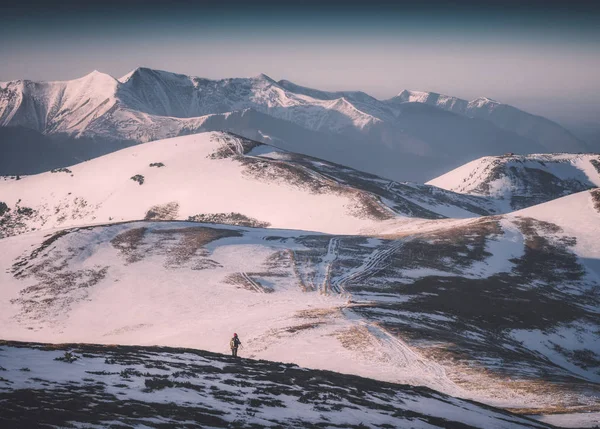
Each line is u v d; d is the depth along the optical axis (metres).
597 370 63.16
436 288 80.81
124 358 29.11
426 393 32.84
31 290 77.19
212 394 22.91
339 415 23.02
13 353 26.53
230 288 75.62
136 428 16.38
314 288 75.94
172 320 64.81
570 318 75.25
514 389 39.69
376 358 46.56
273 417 20.83
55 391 19.33
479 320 69.94
